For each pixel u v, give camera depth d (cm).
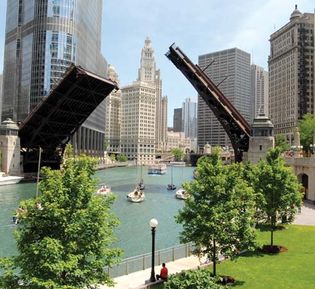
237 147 6862
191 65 6297
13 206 5397
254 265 2377
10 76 17475
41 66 15325
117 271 2206
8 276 1326
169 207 6150
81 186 1472
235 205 2117
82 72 5944
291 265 2367
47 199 1415
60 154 8662
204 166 2183
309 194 5694
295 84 19000
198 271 1260
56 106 6775
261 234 3281
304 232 3359
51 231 1399
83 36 16725
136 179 12588
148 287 1988
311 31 19150
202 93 6556
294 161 6156
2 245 3416
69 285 1307
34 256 1306
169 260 2539
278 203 2823
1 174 8388
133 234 4094
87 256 1456
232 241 2059
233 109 6519
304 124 10494
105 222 1508
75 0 15750
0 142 8606
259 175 2970
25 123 8050
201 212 2030
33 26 15725
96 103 7206
